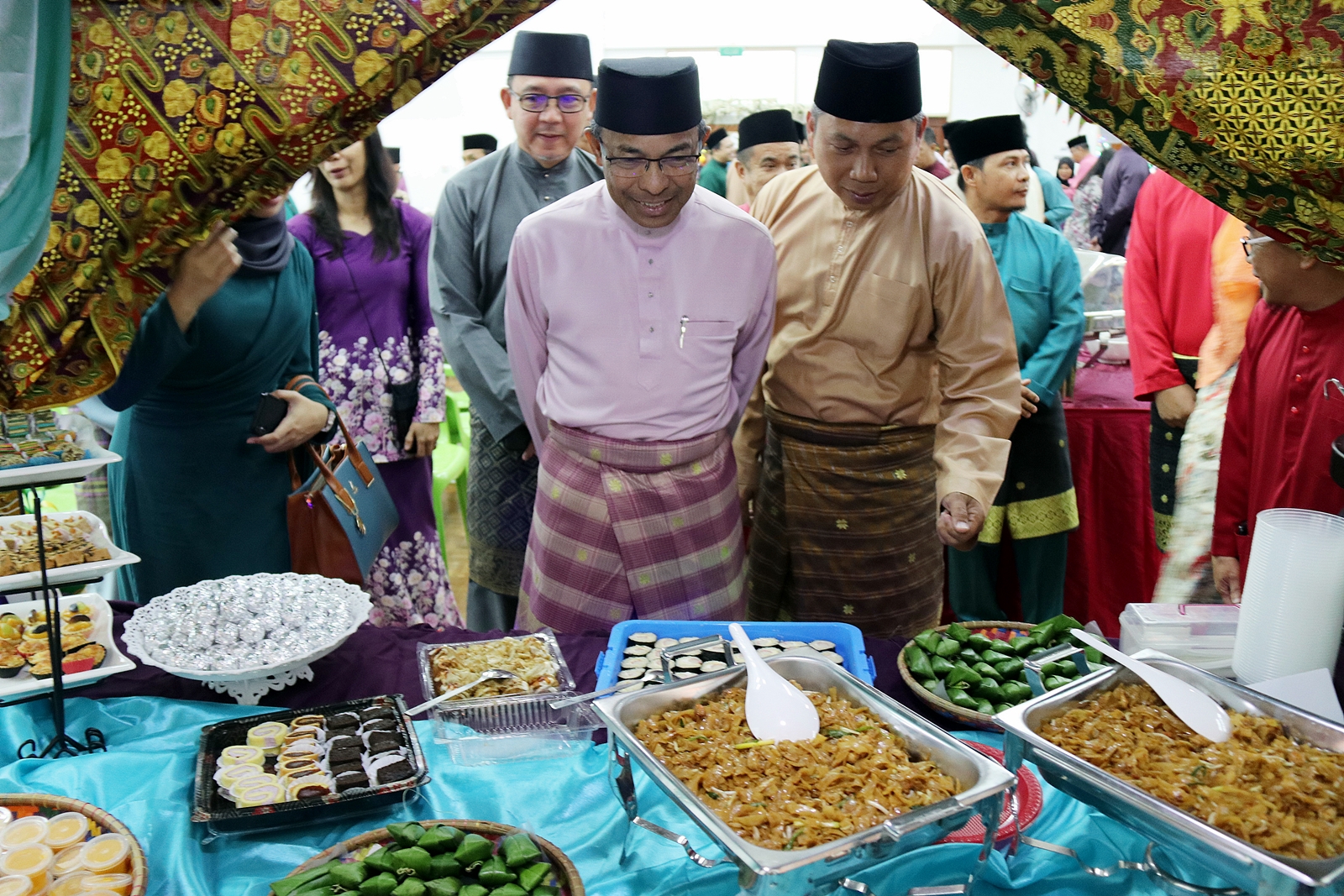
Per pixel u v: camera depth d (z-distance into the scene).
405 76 1.17
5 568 1.39
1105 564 2.85
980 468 1.92
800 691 1.17
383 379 2.68
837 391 2.04
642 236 1.80
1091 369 3.07
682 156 1.66
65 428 1.45
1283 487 1.60
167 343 1.64
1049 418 2.63
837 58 1.78
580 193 1.88
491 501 2.55
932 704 1.36
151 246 1.22
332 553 1.95
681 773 1.04
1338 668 1.26
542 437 2.08
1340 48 1.02
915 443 2.09
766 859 0.86
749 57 6.04
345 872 0.97
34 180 1.13
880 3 5.93
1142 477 2.76
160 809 1.16
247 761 1.21
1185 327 2.49
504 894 0.93
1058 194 4.07
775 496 2.20
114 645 1.51
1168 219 2.50
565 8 5.89
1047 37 1.12
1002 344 1.98
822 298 2.03
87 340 1.25
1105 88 1.12
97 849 1.03
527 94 2.37
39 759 1.28
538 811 1.17
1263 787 1.00
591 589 1.91
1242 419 1.73
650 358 1.81
